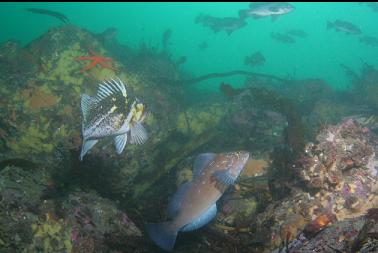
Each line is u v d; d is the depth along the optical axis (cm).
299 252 90
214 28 346
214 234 119
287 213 113
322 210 109
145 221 133
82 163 139
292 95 291
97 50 191
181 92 270
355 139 123
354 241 84
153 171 162
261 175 147
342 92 303
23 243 106
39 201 117
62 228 115
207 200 108
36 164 137
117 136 86
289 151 138
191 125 198
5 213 107
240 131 193
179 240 126
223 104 213
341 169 116
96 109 82
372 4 425
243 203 140
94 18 1463
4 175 120
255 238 110
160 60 306
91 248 117
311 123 220
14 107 155
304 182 121
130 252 120
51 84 164
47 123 156
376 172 116
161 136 179
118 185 150
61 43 181
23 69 186
